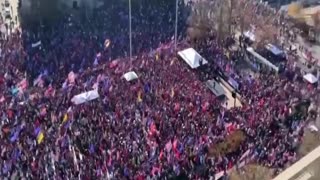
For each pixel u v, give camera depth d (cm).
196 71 6119
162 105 5203
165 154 4509
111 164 4416
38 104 5203
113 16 6906
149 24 6944
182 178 4350
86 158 4503
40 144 4619
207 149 4591
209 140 4691
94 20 6800
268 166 4309
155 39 6738
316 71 6425
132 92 5431
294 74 6169
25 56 6075
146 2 7188
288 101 5416
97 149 4581
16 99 5278
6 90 5428
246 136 4778
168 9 7225
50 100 5288
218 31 7056
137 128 4844
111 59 6247
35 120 4909
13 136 4647
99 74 5819
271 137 4775
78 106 5175
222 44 6912
